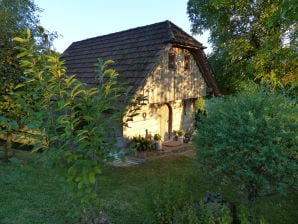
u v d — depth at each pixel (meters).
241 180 5.12
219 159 5.14
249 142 4.73
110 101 4.25
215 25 16.61
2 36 8.63
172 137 14.41
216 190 7.52
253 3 14.59
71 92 3.72
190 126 15.63
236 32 16.33
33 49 3.78
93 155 3.83
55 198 6.20
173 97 13.27
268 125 4.65
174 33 12.66
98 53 15.21
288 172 4.83
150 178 8.45
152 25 13.85
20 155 9.82
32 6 16.95
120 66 12.38
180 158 11.16
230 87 18.36
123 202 6.33
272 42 11.23
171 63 13.10
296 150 4.84
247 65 14.80
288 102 5.30
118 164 10.09
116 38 15.51
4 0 12.43
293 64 12.12
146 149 11.62
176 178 8.55
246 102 5.20
